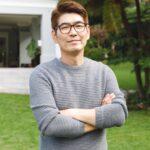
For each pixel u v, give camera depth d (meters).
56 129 2.79
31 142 8.65
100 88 2.96
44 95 2.87
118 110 2.90
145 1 13.62
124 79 24.00
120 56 13.78
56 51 20.12
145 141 8.95
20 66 28.44
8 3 20.52
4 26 30.42
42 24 20.42
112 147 8.35
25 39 28.81
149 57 13.14
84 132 2.82
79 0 12.83
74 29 2.91
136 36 14.41
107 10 14.20
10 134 9.37
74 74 2.93
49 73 2.92
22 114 11.80
